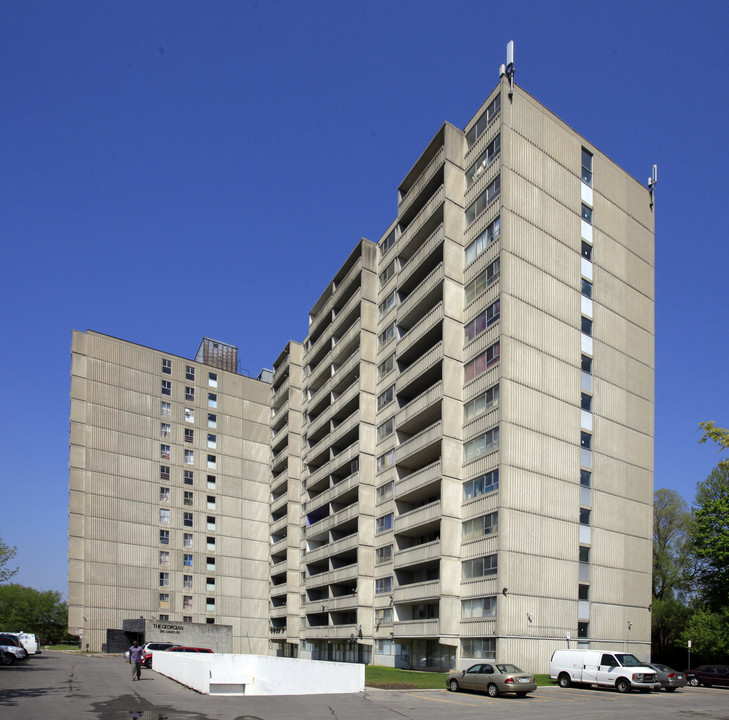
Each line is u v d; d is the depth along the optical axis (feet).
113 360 261.03
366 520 186.60
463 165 167.73
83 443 247.09
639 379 170.40
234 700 87.71
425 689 106.73
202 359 300.61
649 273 180.24
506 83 155.84
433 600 148.15
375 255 209.87
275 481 282.36
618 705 87.56
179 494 265.75
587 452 153.38
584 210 166.61
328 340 238.68
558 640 136.36
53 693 89.20
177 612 253.65
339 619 206.49
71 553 235.61
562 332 154.30
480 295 153.38
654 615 214.69
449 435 150.30
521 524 136.77
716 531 178.19
